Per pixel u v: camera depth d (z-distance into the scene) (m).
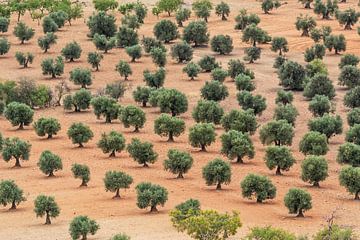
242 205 184.62
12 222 173.75
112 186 189.12
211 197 190.12
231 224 145.38
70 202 186.62
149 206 180.75
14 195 183.25
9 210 183.12
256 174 192.50
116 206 183.62
